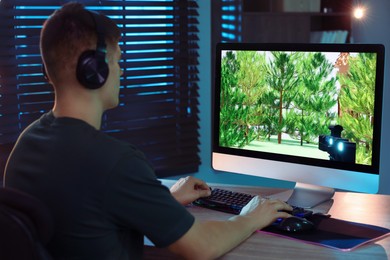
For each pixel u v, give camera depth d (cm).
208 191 173
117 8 252
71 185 109
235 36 291
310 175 170
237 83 181
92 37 114
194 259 122
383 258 130
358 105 159
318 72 165
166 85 268
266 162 179
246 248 137
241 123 182
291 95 170
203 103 283
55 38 113
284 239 142
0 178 224
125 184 110
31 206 101
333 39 333
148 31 257
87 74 113
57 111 119
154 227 114
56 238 111
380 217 159
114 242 115
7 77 227
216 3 282
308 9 314
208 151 288
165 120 269
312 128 168
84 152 111
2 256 100
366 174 160
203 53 279
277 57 171
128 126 257
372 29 332
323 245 137
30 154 116
